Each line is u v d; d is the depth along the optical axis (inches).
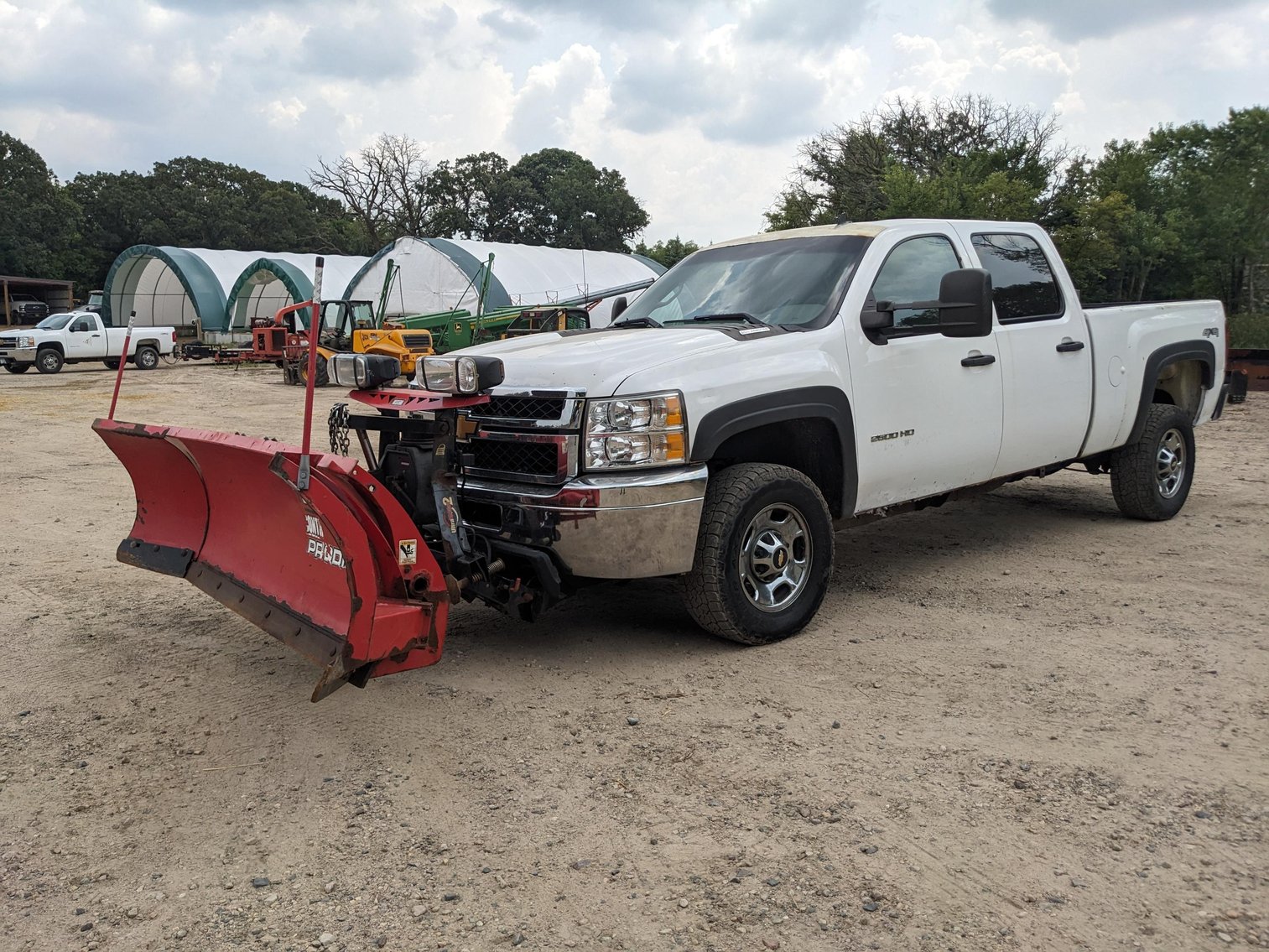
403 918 104.7
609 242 3464.6
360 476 134.5
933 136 1578.5
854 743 143.3
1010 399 229.9
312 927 103.7
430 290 1373.0
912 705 156.5
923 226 223.1
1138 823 119.2
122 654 189.8
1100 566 239.1
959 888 106.8
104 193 3088.1
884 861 112.5
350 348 959.0
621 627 199.8
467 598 171.5
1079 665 172.6
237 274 1722.4
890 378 203.6
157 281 1886.1
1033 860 111.9
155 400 807.7
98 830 125.1
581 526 164.1
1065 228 1393.9
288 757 143.9
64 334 1158.3
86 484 392.8
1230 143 1971.0
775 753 140.6
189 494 184.9
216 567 177.9
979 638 188.2
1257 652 176.9
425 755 143.6
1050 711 152.9
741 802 127.0
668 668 175.8
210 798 132.6
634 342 184.1
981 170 1350.9
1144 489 277.6
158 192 3134.8
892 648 183.5
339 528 131.1
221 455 158.4
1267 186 1641.2
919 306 197.3
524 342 207.8
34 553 275.3
